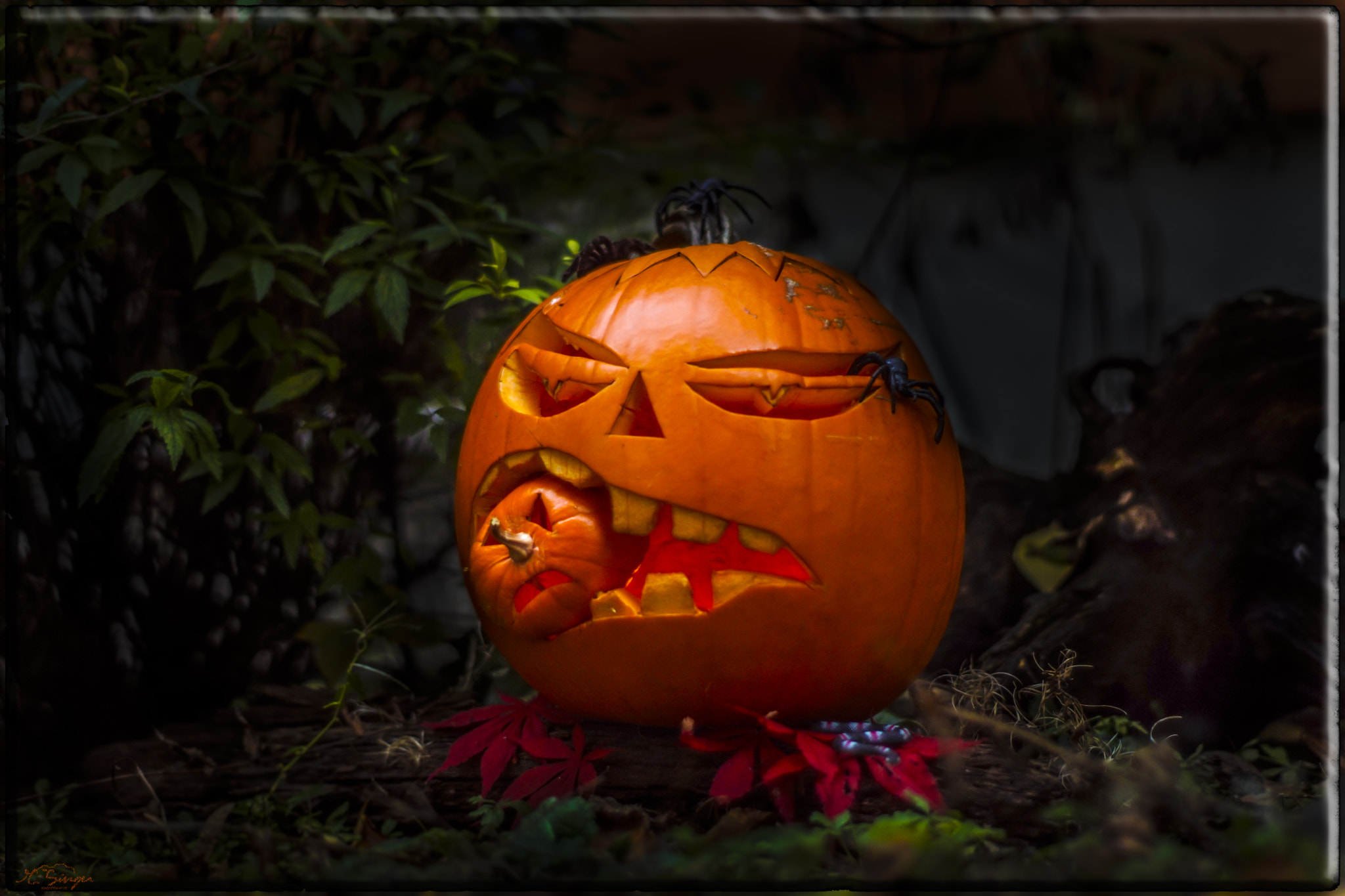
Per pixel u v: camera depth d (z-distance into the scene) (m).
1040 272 2.15
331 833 1.24
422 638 1.49
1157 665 1.41
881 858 1.15
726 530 1.24
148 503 1.44
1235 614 1.42
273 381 1.45
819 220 2.00
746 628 1.20
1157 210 2.15
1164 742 1.28
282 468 1.41
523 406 1.26
